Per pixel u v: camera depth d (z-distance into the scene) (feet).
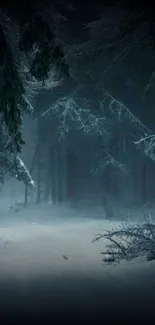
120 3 49.01
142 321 18.51
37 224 56.95
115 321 18.60
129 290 23.50
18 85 34.73
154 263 29.91
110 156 67.92
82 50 53.06
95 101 65.77
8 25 36.50
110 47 52.70
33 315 19.57
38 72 35.09
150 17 41.06
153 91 65.57
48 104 68.18
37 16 34.32
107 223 56.18
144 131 61.26
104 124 66.33
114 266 29.68
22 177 50.78
